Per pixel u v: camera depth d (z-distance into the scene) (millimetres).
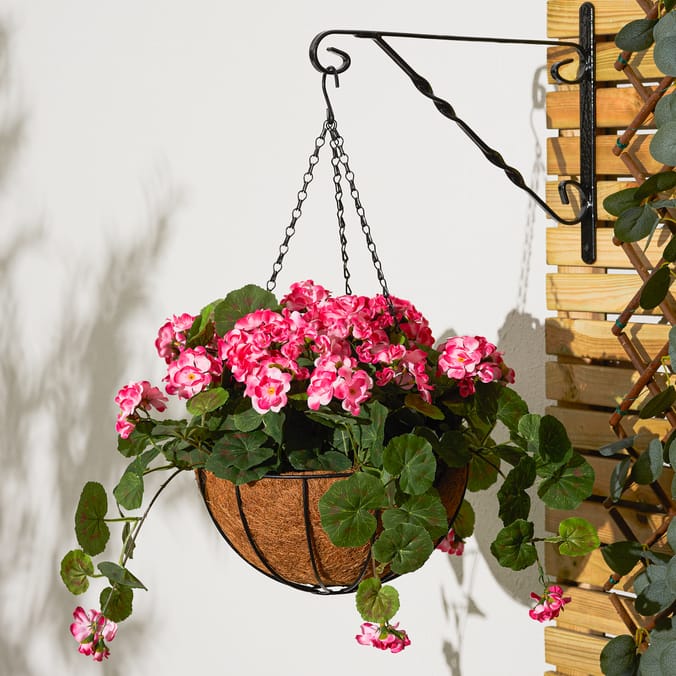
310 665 2332
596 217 1723
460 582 2096
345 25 2184
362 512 1419
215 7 2350
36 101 2654
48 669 2805
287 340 1486
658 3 1514
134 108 2494
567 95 1740
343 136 2209
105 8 2512
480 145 1604
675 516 1562
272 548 1511
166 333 1642
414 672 2174
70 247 2650
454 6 2043
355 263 2209
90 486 1566
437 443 1487
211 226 2402
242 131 2340
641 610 1591
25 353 2770
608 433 1728
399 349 1479
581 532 1585
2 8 2684
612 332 1661
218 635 2473
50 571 2785
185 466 1549
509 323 2004
